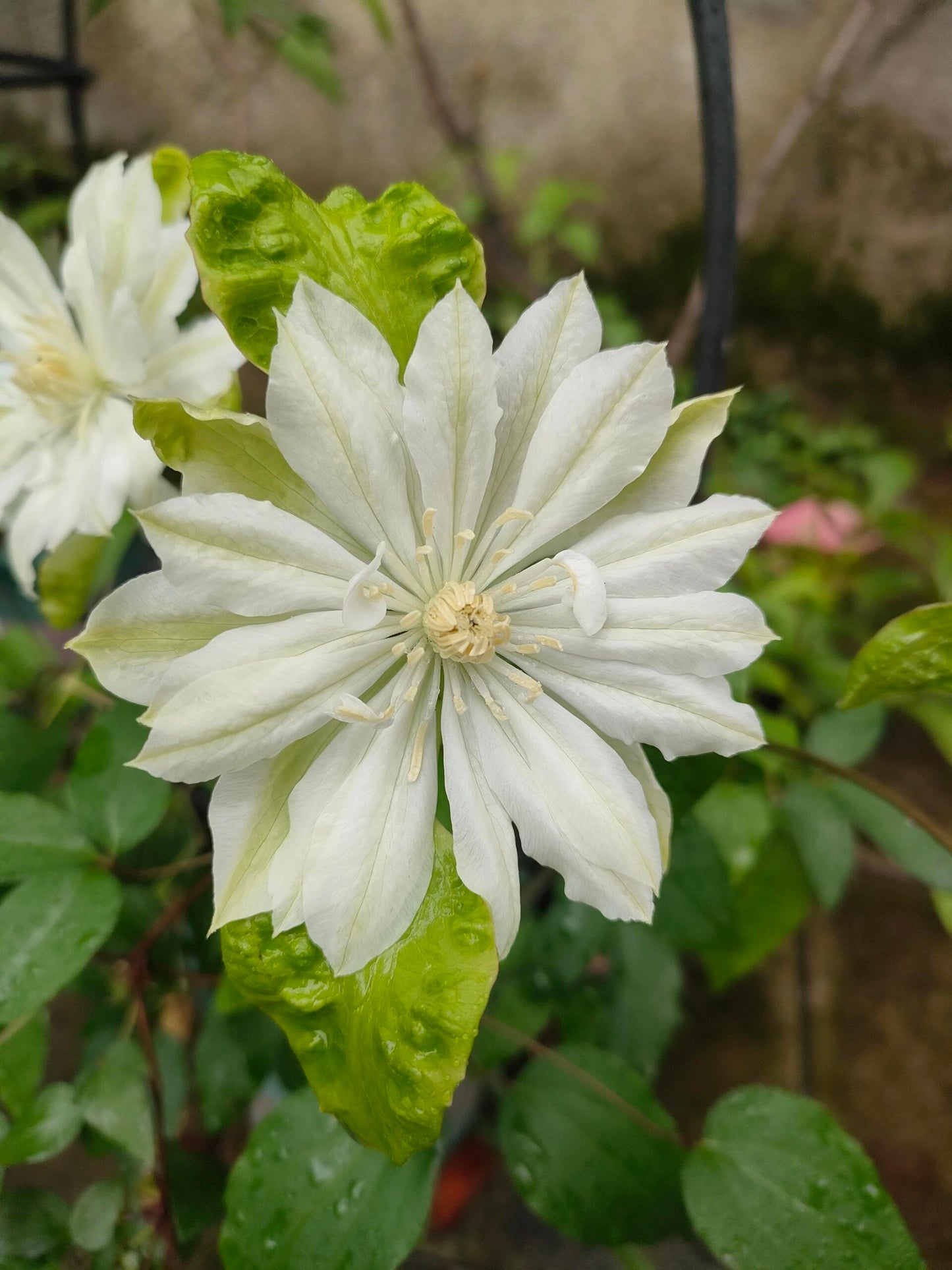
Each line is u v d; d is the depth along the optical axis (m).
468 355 0.15
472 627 0.17
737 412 0.50
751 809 0.29
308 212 0.16
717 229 0.21
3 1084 0.22
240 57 0.56
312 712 0.16
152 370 0.22
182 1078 0.30
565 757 0.17
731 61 0.20
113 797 0.21
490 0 0.56
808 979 0.48
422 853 0.16
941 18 0.51
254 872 0.16
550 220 0.52
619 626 0.17
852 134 0.55
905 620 0.19
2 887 0.25
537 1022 0.29
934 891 0.28
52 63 0.35
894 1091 0.47
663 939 0.30
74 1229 0.22
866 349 0.60
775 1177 0.21
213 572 0.15
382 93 0.58
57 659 0.32
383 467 0.16
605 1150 0.23
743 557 0.16
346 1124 0.15
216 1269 0.28
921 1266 0.19
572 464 0.16
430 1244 0.43
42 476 0.24
